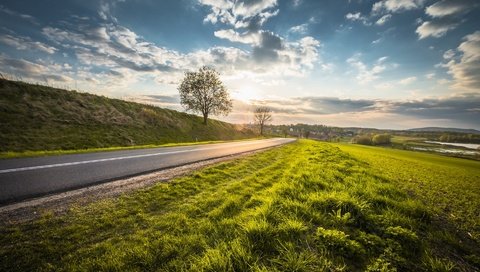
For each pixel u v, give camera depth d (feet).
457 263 11.37
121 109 100.07
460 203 23.68
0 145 46.50
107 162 30.76
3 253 9.56
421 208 16.90
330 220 13.48
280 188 19.17
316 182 21.68
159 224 13.15
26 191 16.97
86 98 89.04
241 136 204.23
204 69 153.28
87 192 17.92
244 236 10.99
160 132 102.94
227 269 8.91
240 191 20.75
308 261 9.36
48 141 55.36
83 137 64.54
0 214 13.09
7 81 67.21
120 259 9.55
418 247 11.62
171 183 21.53
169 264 9.36
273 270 8.77
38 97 70.49
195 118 161.48
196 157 40.63
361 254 10.38
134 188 19.52
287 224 12.07
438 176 46.06
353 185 21.79
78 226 12.25
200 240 11.29
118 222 13.14
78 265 9.17
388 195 20.33
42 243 10.50
